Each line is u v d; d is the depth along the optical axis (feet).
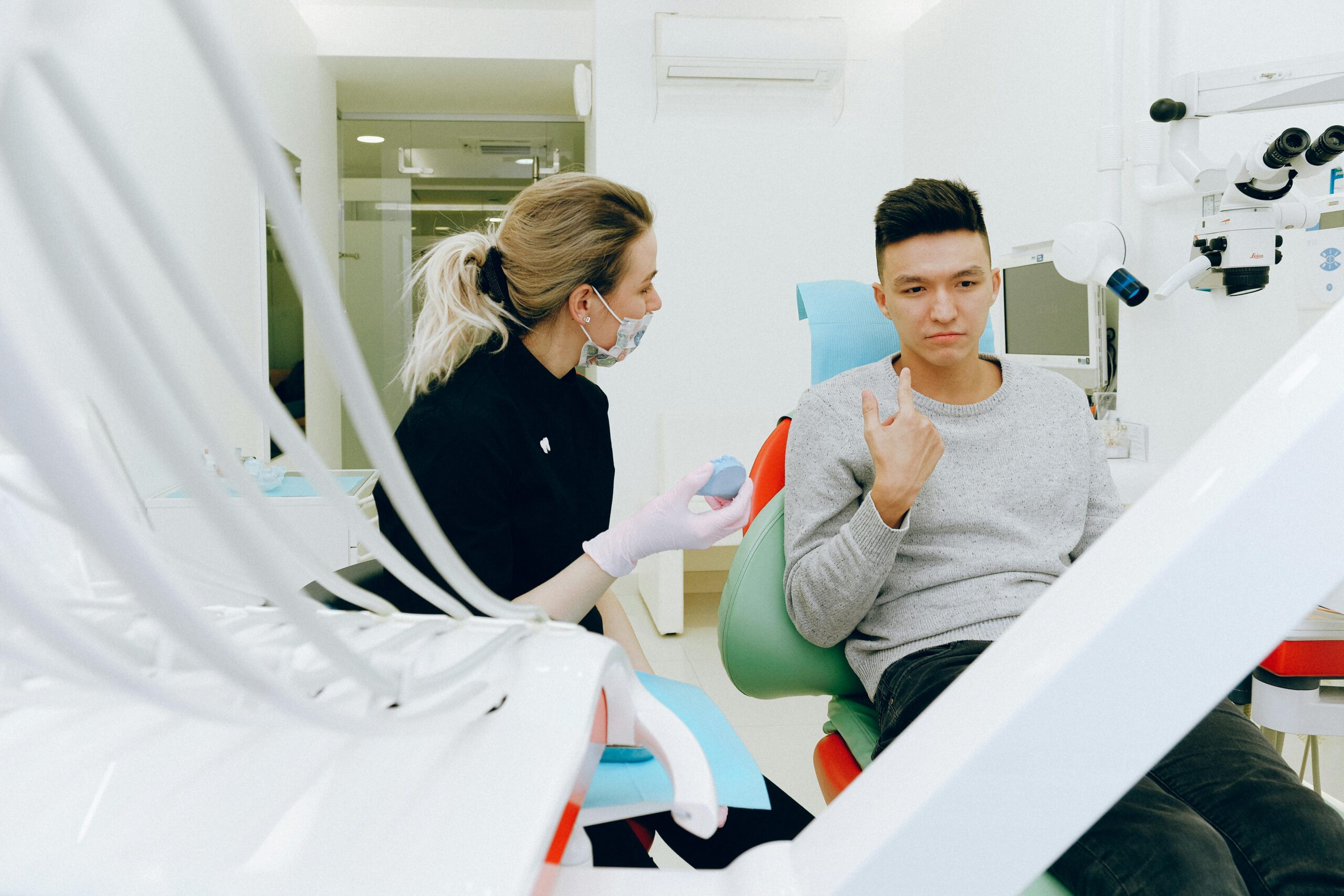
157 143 8.54
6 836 0.77
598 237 3.84
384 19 15.06
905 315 4.06
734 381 13.78
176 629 0.49
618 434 13.66
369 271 18.98
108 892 0.72
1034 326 9.14
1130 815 2.60
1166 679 0.77
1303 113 6.46
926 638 3.80
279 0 12.61
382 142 18.84
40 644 0.74
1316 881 2.53
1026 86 10.30
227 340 0.48
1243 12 6.85
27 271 4.06
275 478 8.41
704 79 13.29
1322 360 0.78
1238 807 2.75
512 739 0.92
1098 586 0.80
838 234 13.83
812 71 12.98
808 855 0.87
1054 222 9.78
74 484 0.41
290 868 0.74
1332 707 4.31
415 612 3.57
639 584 13.35
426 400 3.75
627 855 2.91
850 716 4.14
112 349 0.40
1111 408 8.51
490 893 0.72
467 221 19.07
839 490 4.00
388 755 0.89
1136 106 7.80
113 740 0.91
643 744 1.34
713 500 3.28
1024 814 0.79
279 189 0.44
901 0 13.80
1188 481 0.80
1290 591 0.75
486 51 15.21
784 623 4.10
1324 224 5.24
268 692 0.57
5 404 0.38
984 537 4.01
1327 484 0.75
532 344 4.05
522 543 3.84
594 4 13.98
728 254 13.69
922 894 0.80
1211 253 6.07
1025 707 0.78
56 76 0.35
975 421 4.17
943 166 12.55
